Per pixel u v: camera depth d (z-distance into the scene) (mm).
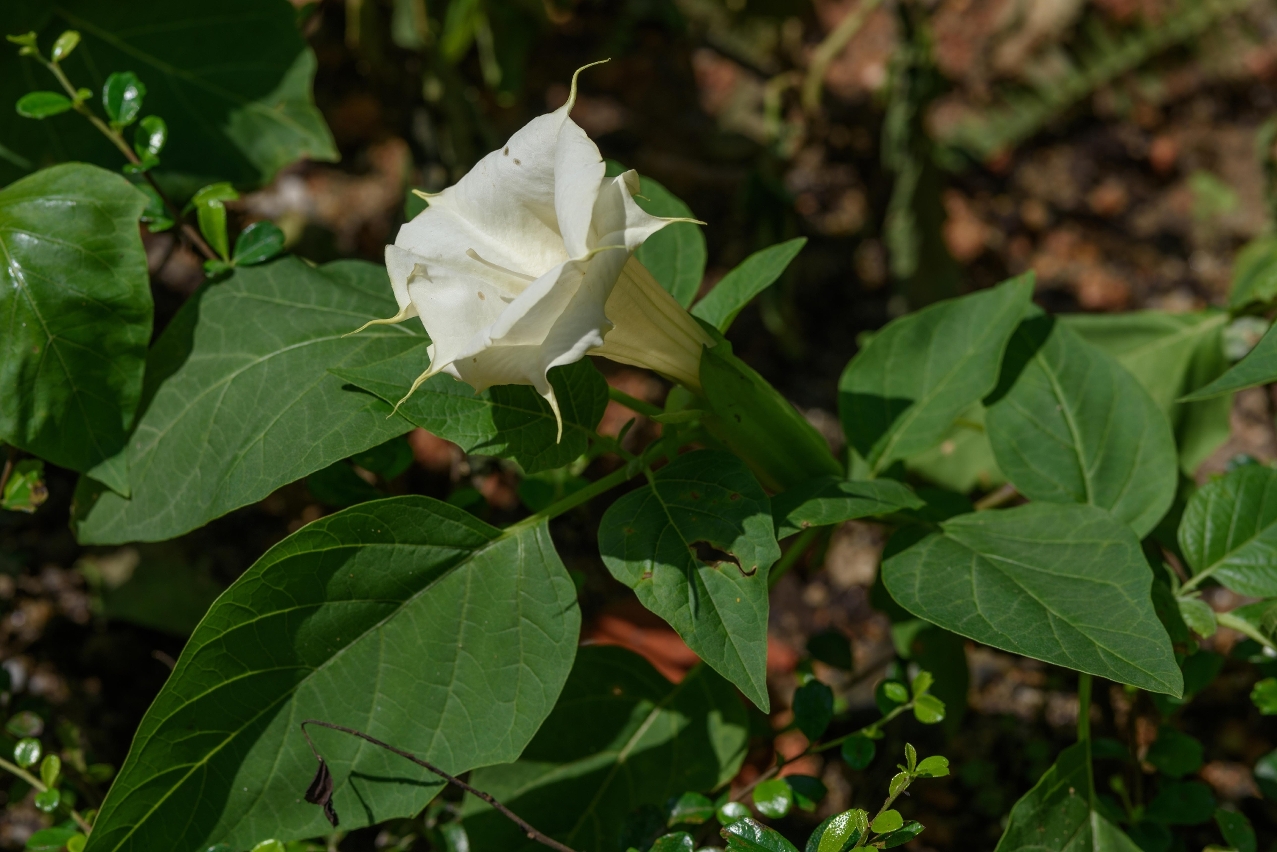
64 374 1013
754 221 1510
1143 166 1823
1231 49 1812
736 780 1136
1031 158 1833
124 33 1118
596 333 903
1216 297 1684
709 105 1780
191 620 1242
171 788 965
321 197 1575
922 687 1050
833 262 1670
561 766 1051
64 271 1013
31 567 1248
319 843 1151
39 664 1229
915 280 1517
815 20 1901
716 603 951
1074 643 964
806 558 1380
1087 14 1807
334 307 1046
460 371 915
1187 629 1027
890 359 1095
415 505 989
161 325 1331
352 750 975
